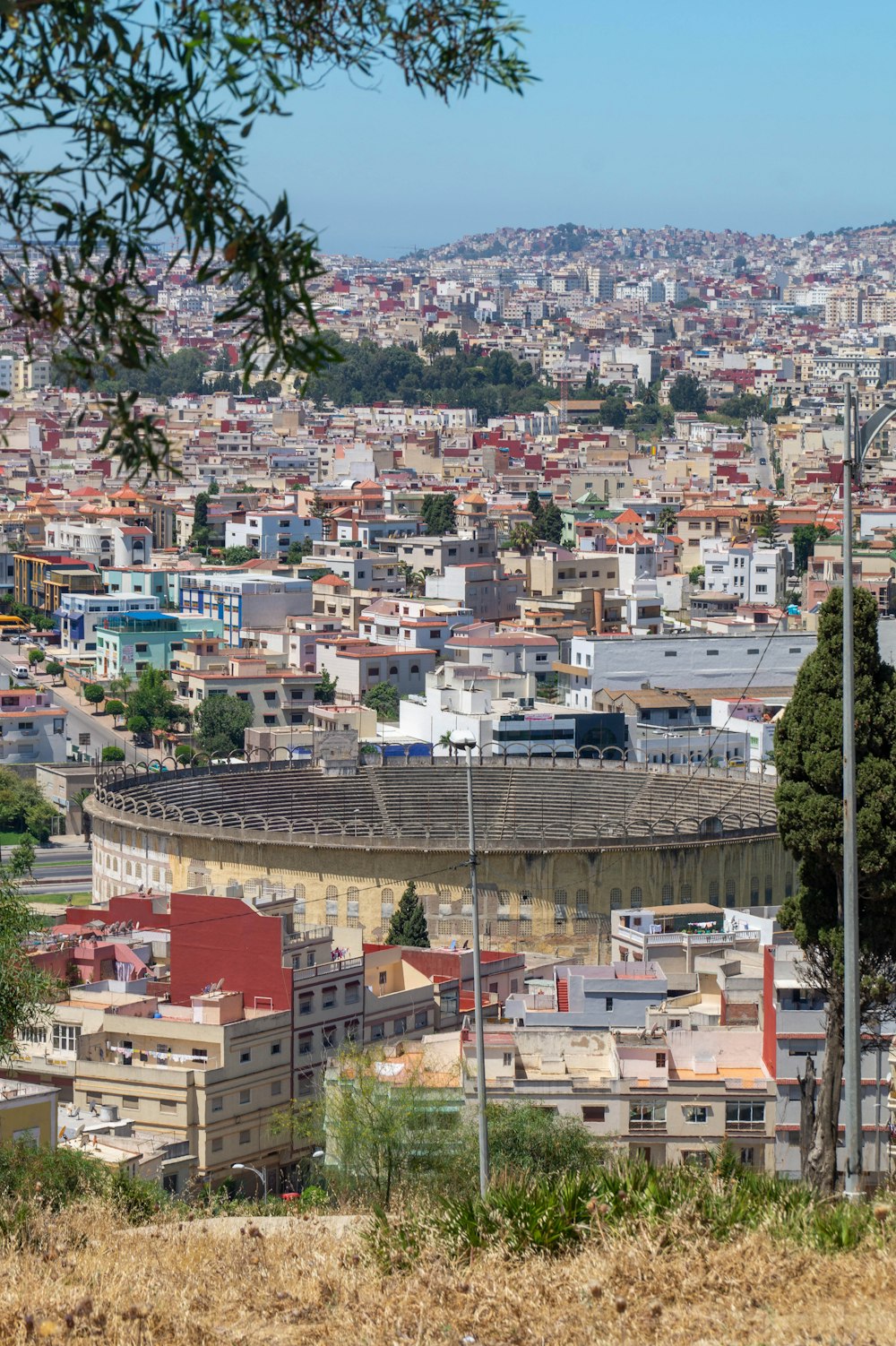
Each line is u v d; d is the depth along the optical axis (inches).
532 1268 3351.4
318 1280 3432.6
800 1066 7431.1
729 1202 3639.3
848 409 4338.1
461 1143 6614.2
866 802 5226.4
